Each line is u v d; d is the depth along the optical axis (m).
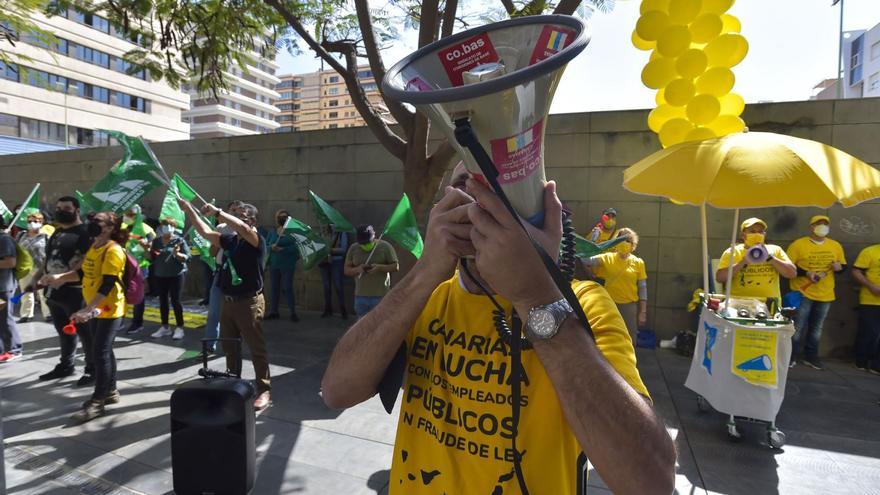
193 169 9.40
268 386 4.23
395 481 1.07
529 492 0.89
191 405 2.47
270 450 3.43
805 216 5.88
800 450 3.54
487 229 0.73
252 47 6.72
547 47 0.76
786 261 5.17
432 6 4.62
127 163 3.87
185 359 5.43
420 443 1.03
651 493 0.74
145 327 7.06
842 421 4.05
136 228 6.72
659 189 3.32
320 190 8.36
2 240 5.47
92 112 42.75
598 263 5.04
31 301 7.60
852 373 5.34
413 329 1.11
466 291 1.05
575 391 0.75
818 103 5.81
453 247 0.88
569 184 6.70
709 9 3.36
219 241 4.08
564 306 0.79
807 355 5.60
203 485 2.46
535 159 0.70
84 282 4.08
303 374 5.05
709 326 3.89
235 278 4.00
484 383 0.96
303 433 3.69
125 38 6.17
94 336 4.04
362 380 1.04
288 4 6.05
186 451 2.46
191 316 7.80
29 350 5.93
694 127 3.68
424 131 5.00
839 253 5.48
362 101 5.42
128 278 4.12
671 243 6.34
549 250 0.75
